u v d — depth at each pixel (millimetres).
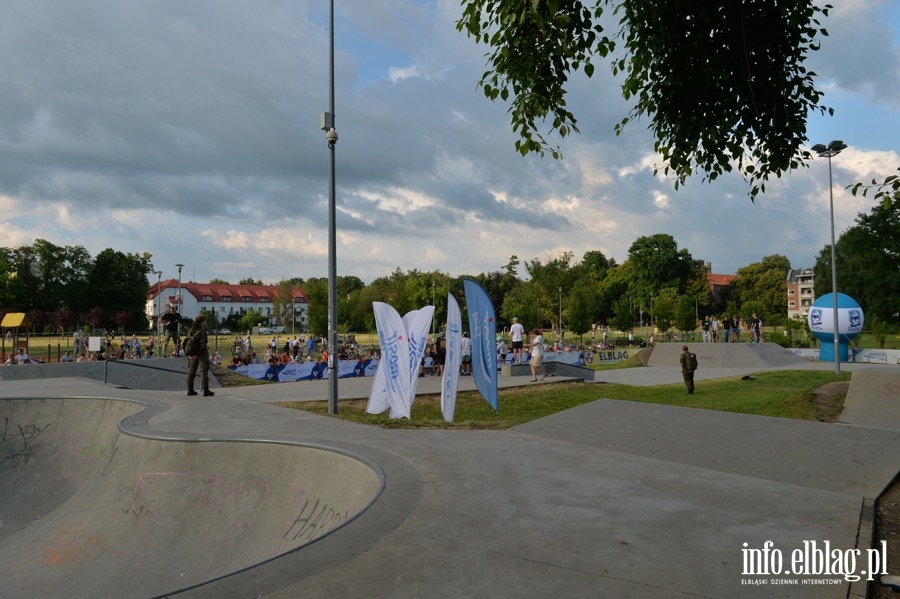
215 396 13500
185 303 109062
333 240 11633
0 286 65875
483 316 11094
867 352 30656
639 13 5090
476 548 4215
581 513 5047
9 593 6203
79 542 7355
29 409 11852
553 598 3434
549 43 4902
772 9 4875
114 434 10672
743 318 69062
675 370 25203
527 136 5301
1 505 9344
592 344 48312
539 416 12094
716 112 5219
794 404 13930
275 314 83312
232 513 7039
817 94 5105
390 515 4930
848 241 46625
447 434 8867
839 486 5949
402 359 10969
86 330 65750
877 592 3631
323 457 7141
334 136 11727
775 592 3529
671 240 83625
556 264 53625
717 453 7262
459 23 5145
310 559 3992
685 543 4344
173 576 6211
